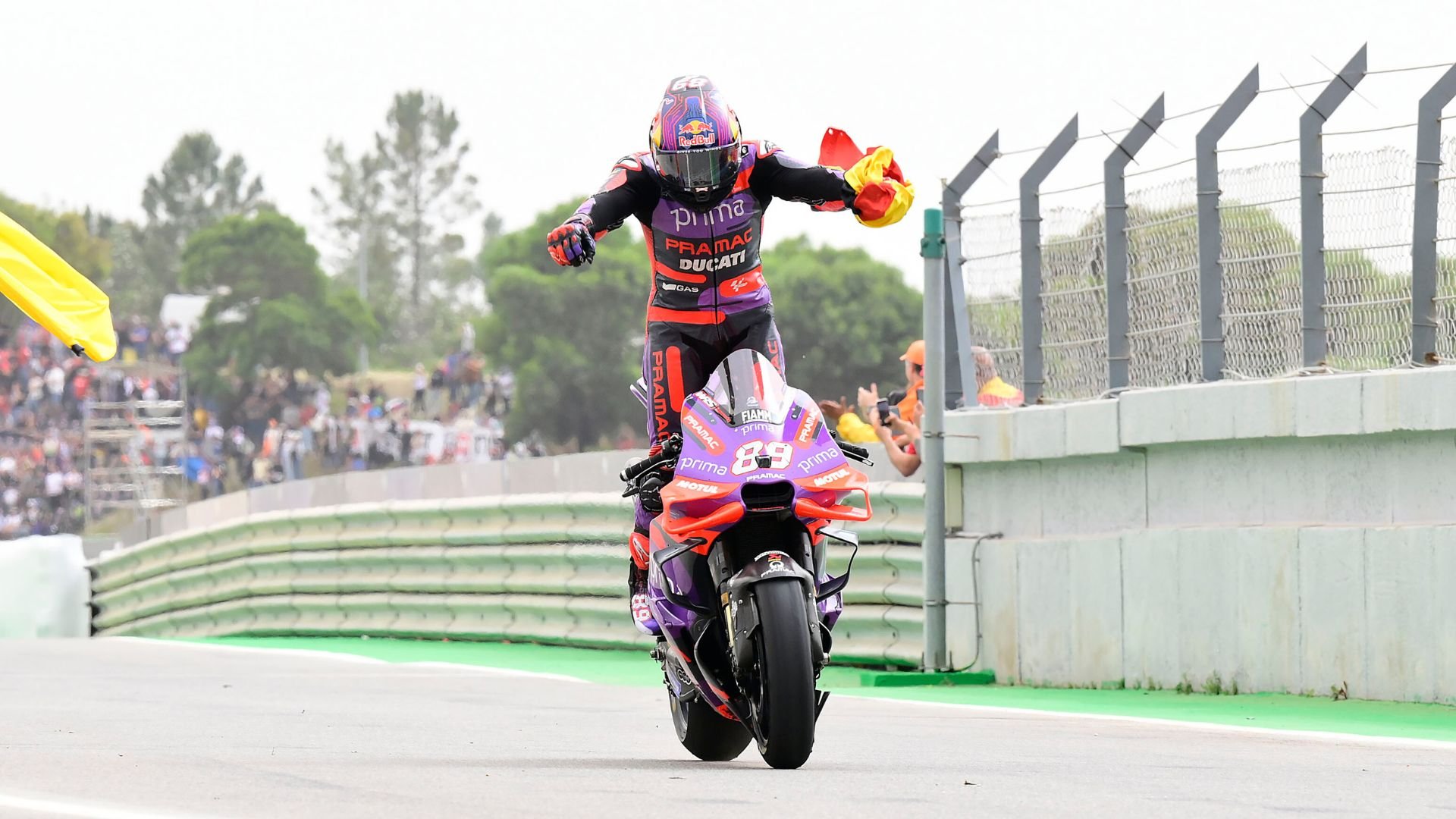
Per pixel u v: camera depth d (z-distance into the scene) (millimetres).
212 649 53719
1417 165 30156
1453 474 29141
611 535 37250
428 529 58906
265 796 15156
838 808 14578
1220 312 33781
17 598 74375
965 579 39594
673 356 19547
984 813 14305
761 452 18000
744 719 18453
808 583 17922
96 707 29172
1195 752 21266
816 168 19469
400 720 26859
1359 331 31078
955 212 40781
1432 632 29156
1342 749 21844
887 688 37156
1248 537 32594
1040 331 38562
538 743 22469
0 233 32125
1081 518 37031
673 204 19219
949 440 40188
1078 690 35938
